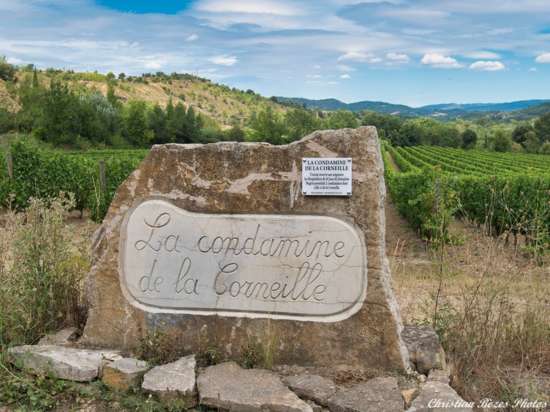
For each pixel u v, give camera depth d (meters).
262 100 190.50
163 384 4.07
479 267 5.83
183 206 4.74
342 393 3.99
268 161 4.55
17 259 5.13
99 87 130.00
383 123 97.31
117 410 4.02
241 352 4.57
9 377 4.30
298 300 4.52
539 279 5.76
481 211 13.59
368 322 4.40
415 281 7.73
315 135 4.45
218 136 76.69
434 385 4.04
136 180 4.83
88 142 53.09
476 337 4.82
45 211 5.25
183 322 4.71
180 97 161.00
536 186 12.98
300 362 4.51
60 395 4.20
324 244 4.47
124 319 4.83
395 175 19.97
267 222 4.57
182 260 4.73
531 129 94.81
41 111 52.56
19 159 16.56
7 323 4.86
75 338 5.06
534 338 4.85
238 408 3.88
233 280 4.64
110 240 4.86
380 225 4.39
